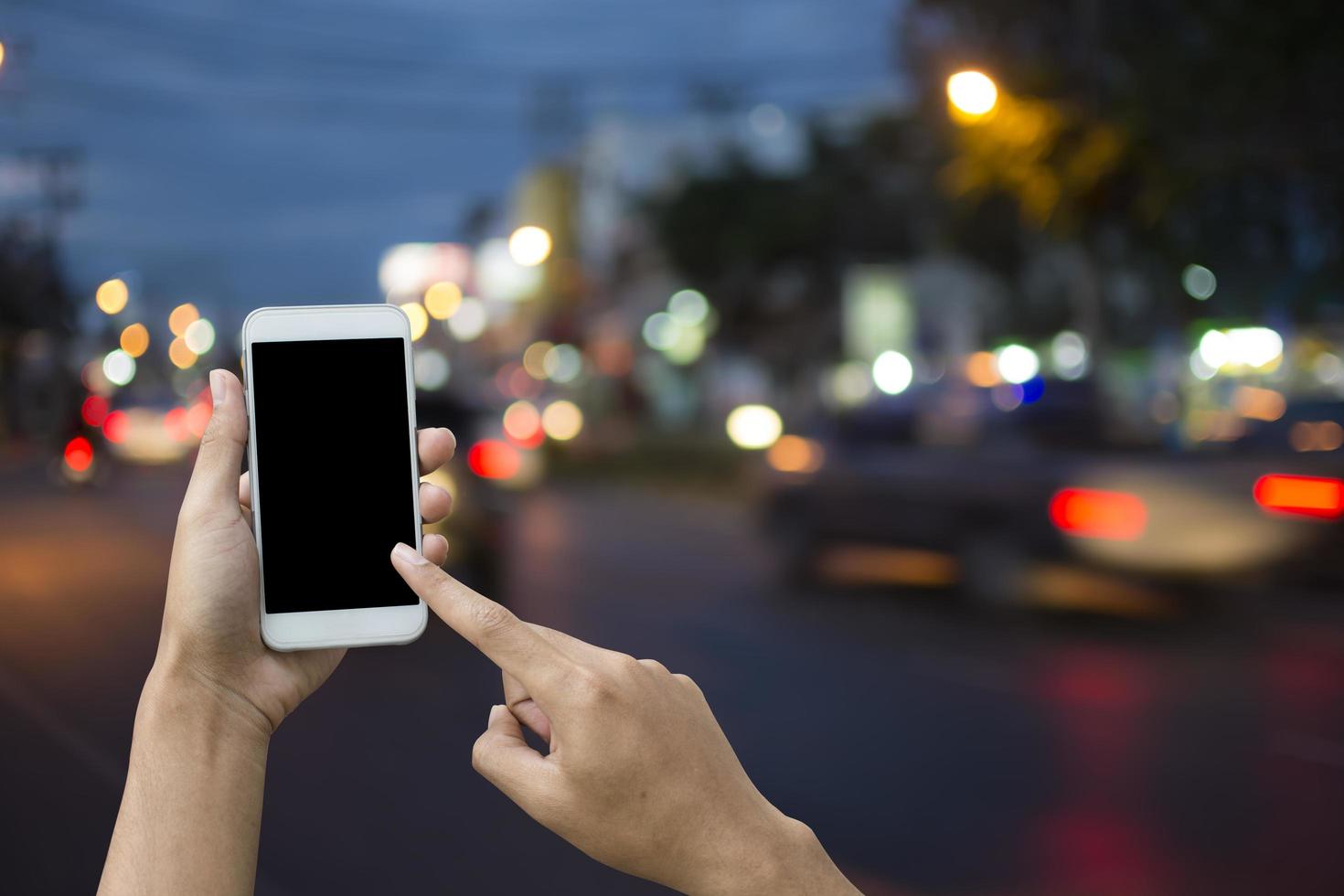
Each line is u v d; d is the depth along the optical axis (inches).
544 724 36.9
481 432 430.6
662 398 1879.9
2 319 916.0
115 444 964.0
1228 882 161.9
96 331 964.0
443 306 2281.0
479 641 35.8
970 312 1515.7
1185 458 359.3
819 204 1513.3
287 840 175.3
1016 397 393.4
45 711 236.4
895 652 319.0
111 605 363.3
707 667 299.9
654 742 33.9
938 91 968.9
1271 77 723.4
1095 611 373.4
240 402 41.3
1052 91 651.5
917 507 395.5
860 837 179.3
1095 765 216.2
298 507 47.4
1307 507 327.0
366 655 304.2
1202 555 336.5
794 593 414.9
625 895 155.8
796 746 229.3
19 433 921.5
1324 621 331.9
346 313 49.2
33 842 167.6
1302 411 392.8
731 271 1584.6
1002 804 195.0
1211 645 321.1
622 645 327.3
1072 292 1397.6
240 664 37.9
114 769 199.8
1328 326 852.6
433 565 36.1
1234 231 812.0
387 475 47.9
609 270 2004.2
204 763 35.7
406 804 192.1
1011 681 284.5
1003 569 371.9
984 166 640.4
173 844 34.3
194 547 38.2
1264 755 221.8
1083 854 172.7
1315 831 181.3
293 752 220.7
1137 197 634.2
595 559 502.6
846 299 1520.7
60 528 561.6
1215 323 884.0
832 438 433.4
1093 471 352.2
